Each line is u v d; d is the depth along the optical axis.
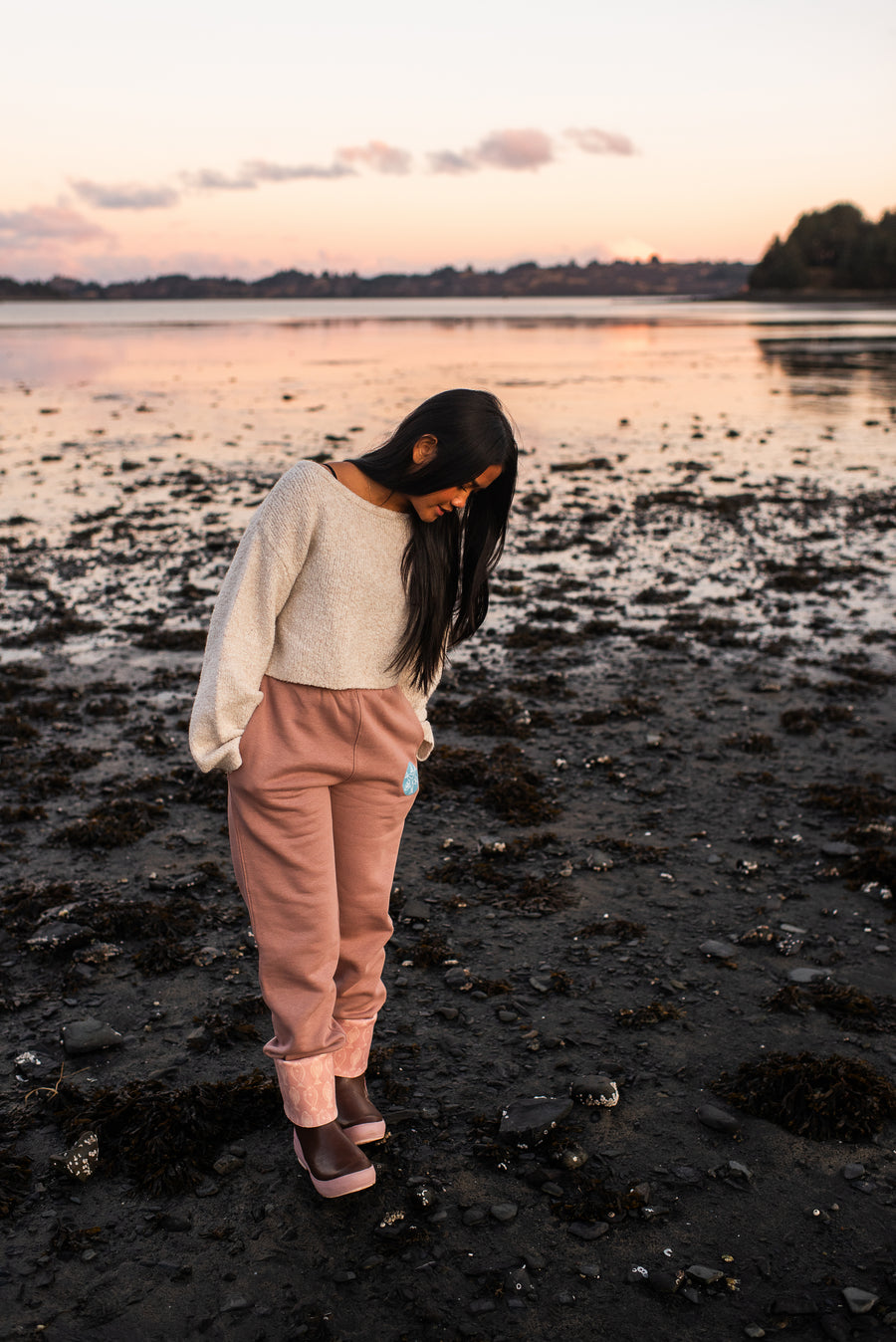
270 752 2.20
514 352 42.28
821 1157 2.57
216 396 25.25
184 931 3.57
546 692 6.13
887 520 11.21
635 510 11.95
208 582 8.67
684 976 3.34
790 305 148.25
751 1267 2.23
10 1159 2.50
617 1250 2.27
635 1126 2.67
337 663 2.20
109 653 6.85
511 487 2.33
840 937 3.57
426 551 2.22
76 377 31.53
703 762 5.11
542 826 4.43
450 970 3.37
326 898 2.28
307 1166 2.37
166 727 5.54
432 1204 2.39
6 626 7.45
